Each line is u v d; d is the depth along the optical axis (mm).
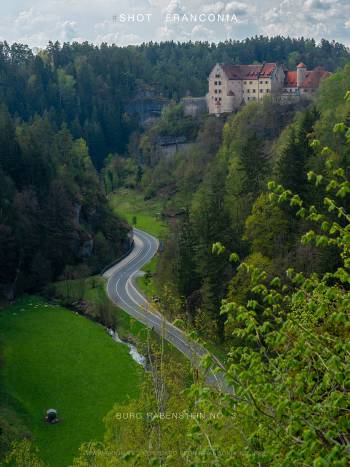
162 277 88562
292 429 13008
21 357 69750
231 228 73875
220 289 65625
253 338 15062
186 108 196375
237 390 13773
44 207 109688
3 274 94438
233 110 176875
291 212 66938
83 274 106188
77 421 55750
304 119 89375
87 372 66000
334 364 13094
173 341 52188
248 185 84250
